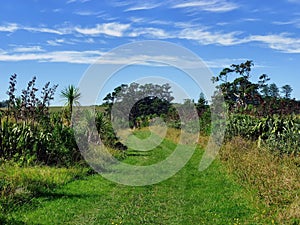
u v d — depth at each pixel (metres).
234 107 32.78
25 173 12.88
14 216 9.43
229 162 16.83
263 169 13.26
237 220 9.55
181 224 9.55
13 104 17.83
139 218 10.00
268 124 20.47
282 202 10.16
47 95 18.56
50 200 11.15
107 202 11.51
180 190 13.39
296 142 16.20
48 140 16.11
